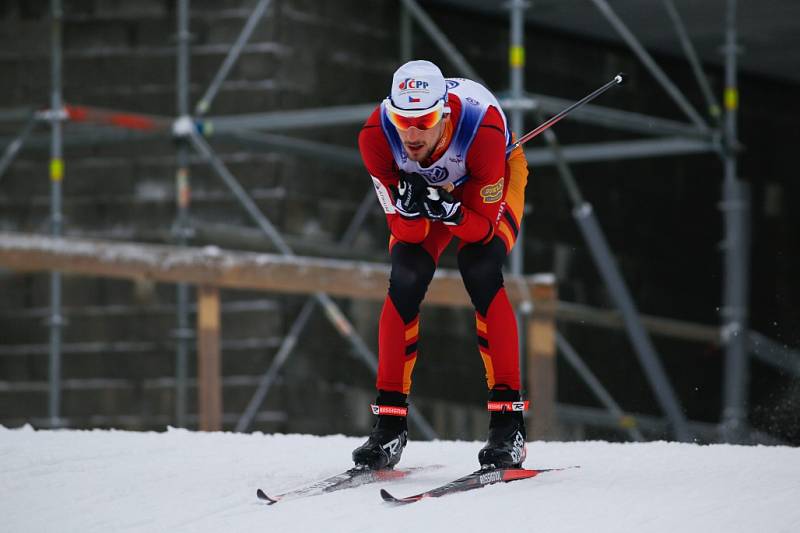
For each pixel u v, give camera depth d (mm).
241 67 37844
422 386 39312
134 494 12312
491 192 13422
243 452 15383
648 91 46750
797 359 46781
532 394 30344
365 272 30188
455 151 13219
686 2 39938
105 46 38688
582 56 45031
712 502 11562
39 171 38938
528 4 34438
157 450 15352
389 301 13750
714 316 47844
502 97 34562
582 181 44469
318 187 38250
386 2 40188
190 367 37594
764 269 49906
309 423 37125
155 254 28578
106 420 38062
